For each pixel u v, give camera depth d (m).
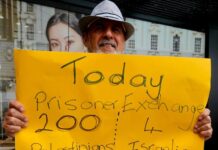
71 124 0.77
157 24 2.16
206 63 0.81
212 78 2.41
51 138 0.76
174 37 2.24
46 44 1.77
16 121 0.73
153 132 0.80
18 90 0.75
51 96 0.76
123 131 0.79
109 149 0.78
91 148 0.77
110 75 0.79
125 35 1.02
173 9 2.16
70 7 1.82
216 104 2.45
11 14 1.69
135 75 0.80
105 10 0.98
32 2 1.72
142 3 2.05
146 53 2.14
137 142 0.79
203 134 0.80
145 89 0.80
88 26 0.98
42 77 0.76
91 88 0.78
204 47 2.37
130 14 2.06
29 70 0.75
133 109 0.79
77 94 0.77
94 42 0.97
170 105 0.80
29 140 0.75
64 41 1.80
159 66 0.80
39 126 0.76
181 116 0.80
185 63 0.81
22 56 0.75
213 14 2.29
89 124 0.78
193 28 2.31
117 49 0.97
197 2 2.14
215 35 2.38
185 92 0.80
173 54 2.25
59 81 0.77
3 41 1.67
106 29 0.96
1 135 1.59
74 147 0.77
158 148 0.80
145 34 2.13
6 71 1.69
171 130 0.81
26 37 1.73
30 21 1.73
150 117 0.80
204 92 0.80
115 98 0.79
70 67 0.77
